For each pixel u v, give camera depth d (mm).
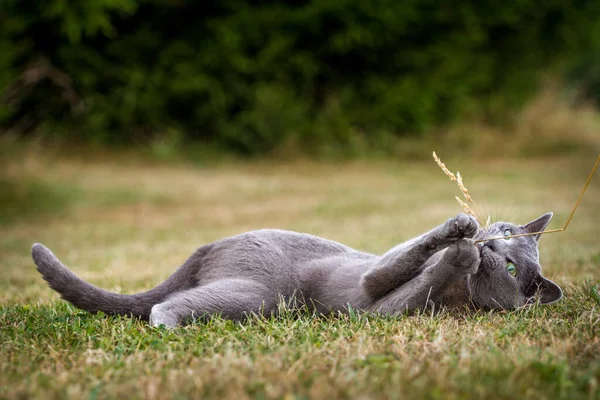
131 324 4484
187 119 19094
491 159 20766
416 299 4473
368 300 4742
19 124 17391
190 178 16422
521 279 4730
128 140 18391
